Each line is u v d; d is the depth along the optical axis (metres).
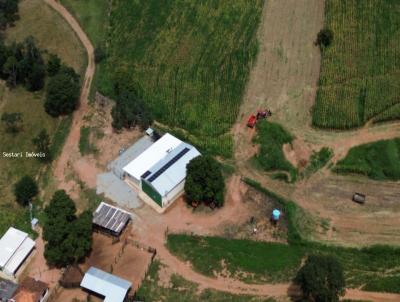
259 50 178.25
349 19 186.00
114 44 184.75
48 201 139.62
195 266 124.50
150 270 124.12
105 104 163.75
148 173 137.75
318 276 106.81
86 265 125.56
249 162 146.62
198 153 143.75
